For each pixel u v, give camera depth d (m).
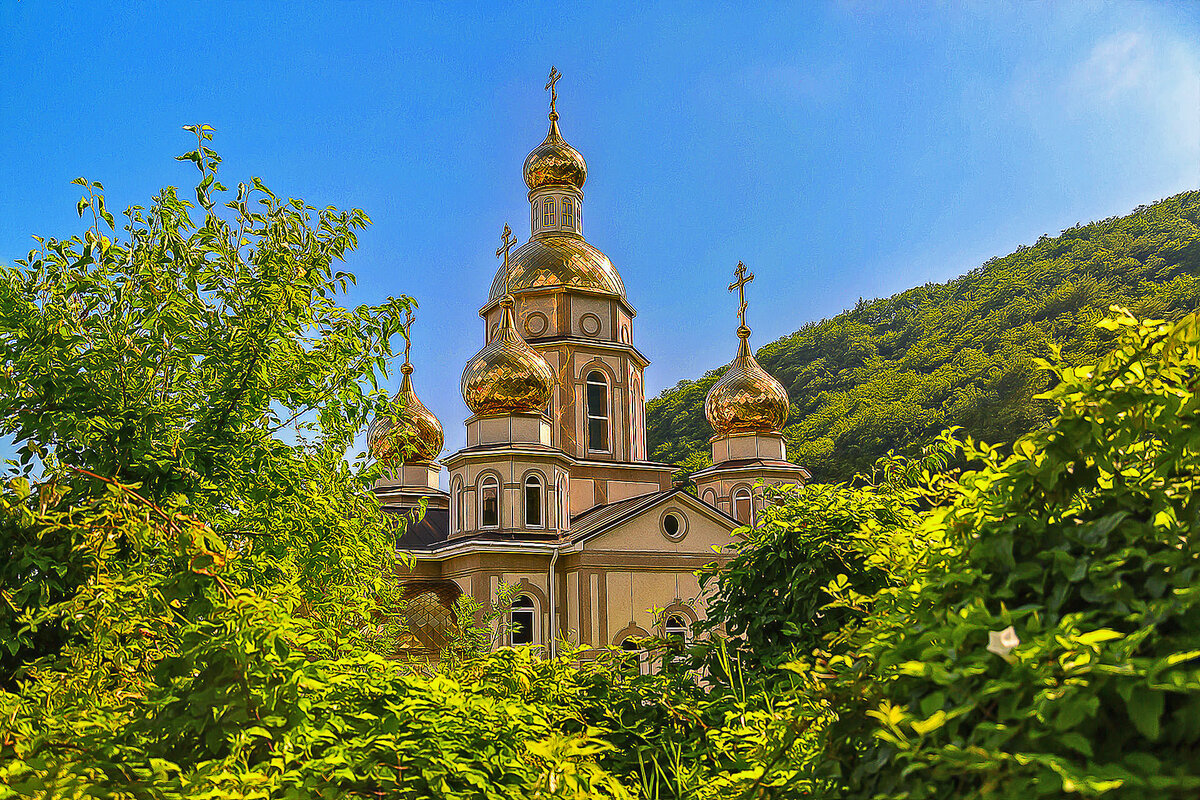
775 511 9.69
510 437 31.11
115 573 6.55
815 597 8.52
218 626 4.21
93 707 4.51
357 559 9.22
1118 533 3.40
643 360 36.78
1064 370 3.63
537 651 7.05
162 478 7.95
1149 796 2.65
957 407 57.69
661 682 7.60
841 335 86.56
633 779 6.57
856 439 62.16
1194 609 3.03
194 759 3.94
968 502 3.91
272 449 8.72
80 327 8.38
